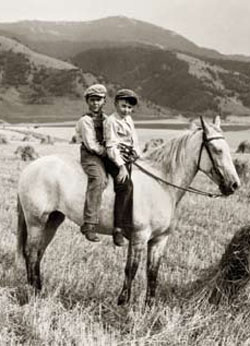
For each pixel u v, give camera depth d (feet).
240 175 73.61
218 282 24.23
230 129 609.83
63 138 315.78
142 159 25.00
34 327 20.72
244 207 55.47
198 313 22.27
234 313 22.26
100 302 24.29
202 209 52.90
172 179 24.49
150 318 22.45
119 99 23.72
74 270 28.66
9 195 54.34
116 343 19.63
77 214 24.53
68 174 24.85
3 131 339.57
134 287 27.35
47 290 25.17
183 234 41.34
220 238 41.29
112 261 32.40
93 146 23.63
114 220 23.66
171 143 24.84
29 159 112.98
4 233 36.68
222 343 20.10
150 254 24.99
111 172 23.86
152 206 23.97
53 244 34.37
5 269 28.89
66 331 20.53
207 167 23.65
